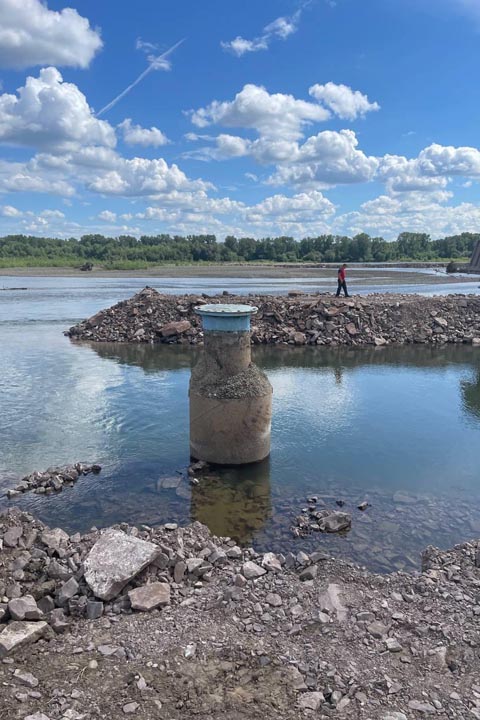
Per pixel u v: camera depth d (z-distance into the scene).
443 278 55.62
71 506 7.27
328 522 6.72
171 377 14.71
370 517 7.04
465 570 5.48
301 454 9.21
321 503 7.45
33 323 25.52
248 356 8.95
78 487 7.86
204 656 4.10
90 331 21.70
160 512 7.14
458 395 13.09
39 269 85.12
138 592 4.89
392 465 8.75
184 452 9.29
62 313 29.39
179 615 4.68
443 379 14.82
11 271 78.19
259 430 8.75
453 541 6.45
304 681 3.88
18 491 7.59
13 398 12.46
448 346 20.47
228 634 4.40
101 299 37.16
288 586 5.14
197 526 6.45
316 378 14.88
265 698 3.67
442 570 5.49
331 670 3.97
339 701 3.68
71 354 18.09
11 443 9.59
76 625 4.55
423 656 4.18
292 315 22.00
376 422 10.95
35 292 42.25
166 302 23.08
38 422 10.76
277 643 4.30
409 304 22.89
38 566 5.39
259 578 5.28
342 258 128.25
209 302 22.95
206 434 8.70
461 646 4.31
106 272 76.19
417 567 5.87
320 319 21.73
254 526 6.80
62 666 3.96
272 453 9.26
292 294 26.56
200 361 9.02
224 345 8.70
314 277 60.03
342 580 5.30
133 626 4.51
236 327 8.66
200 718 3.46
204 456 8.80
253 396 8.59
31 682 3.73
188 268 89.19
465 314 22.86
